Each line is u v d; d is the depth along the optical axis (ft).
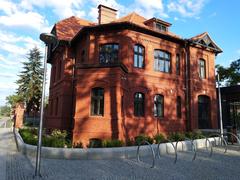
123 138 44.68
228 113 70.03
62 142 33.96
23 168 24.97
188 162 29.32
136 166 26.58
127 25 50.75
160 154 34.55
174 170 24.90
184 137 47.65
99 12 64.95
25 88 136.26
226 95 71.10
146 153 33.06
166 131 54.85
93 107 44.83
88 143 40.96
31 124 109.70
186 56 62.08
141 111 52.26
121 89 45.11
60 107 58.39
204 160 30.81
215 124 64.90
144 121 51.13
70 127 56.29
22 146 34.73
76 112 44.01
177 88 59.47
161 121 54.44
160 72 56.49
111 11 65.87
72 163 27.61
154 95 54.75
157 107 55.67
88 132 42.91
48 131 70.23
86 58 51.80
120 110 43.42
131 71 50.88
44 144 33.01
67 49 60.49
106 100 43.68
